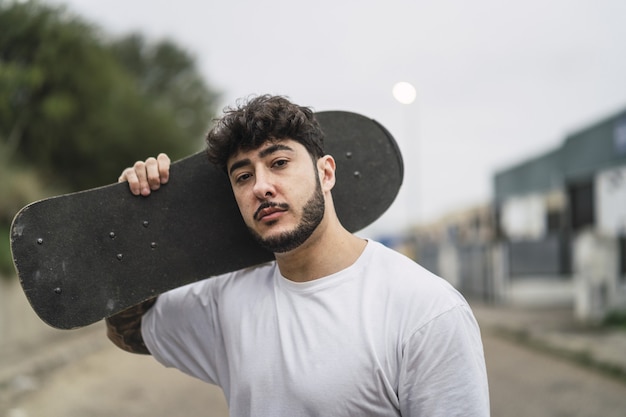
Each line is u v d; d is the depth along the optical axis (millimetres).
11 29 9531
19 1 9617
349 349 1371
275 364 1444
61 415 5301
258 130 1438
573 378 6922
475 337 1390
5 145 11109
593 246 11398
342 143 1844
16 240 1550
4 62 9742
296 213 1440
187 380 6934
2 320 8641
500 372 7344
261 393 1445
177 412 5398
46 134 11844
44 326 9969
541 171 16875
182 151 17875
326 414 1367
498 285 15523
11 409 5438
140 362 8203
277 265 1586
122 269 1644
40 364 7594
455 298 1395
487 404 1359
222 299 1637
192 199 1713
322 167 1539
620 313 11242
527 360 8203
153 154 15922
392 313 1388
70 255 1597
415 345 1353
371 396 1359
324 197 1500
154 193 1688
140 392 6262
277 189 1441
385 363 1359
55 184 12625
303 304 1462
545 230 16828
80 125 12891
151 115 16703
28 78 9969
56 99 11180
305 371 1391
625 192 11258
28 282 1552
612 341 9203
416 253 20891
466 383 1331
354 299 1430
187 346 1705
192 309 1700
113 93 14430
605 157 12633
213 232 1716
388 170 1870
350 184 1835
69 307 1586
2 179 10234
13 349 8609
